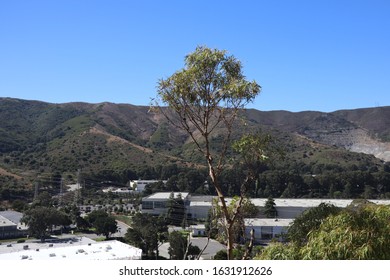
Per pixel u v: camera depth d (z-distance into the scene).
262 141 9.95
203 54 9.28
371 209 8.39
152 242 40.50
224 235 11.55
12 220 55.88
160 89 9.57
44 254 29.28
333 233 7.70
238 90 9.14
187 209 61.16
